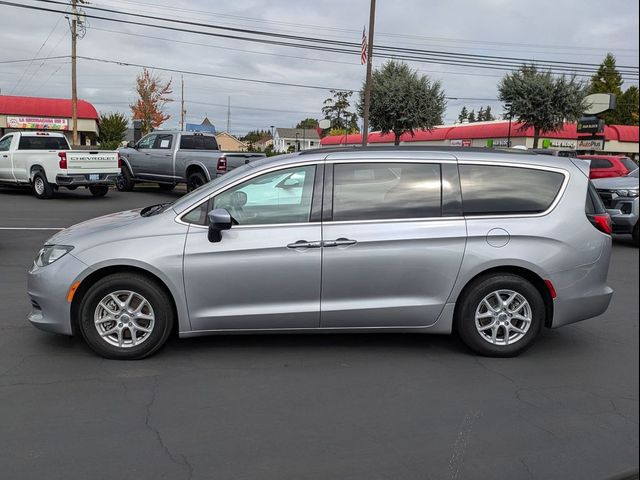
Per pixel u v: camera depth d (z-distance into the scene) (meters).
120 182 20.41
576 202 4.93
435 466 3.27
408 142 53.09
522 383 4.44
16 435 3.52
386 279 4.75
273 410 3.92
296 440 3.53
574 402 4.12
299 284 4.71
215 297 4.69
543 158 5.04
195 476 3.13
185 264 4.61
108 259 4.57
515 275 4.86
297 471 3.19
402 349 5.12
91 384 4.28
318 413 3.89
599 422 3.83
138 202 17.22
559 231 4.84
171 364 4.70
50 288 4.62
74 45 29.14
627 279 8.41
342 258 4.70
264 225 4.71
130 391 4.17
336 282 4.73
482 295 4.82
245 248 4.64
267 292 4.71
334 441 3.52
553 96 29.75
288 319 4.76
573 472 3.25
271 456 3.34
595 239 4.94
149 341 4.71
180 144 18.38
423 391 4.26
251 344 5.18
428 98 31.67
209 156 17.17
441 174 4.89
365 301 4.79
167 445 3.44
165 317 4.70
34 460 3.25
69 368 4.57
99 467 3.19
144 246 4.61
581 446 3.53
